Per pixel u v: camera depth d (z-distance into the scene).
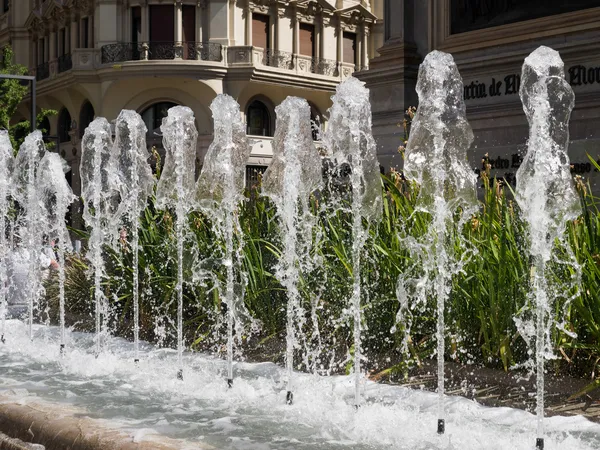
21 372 7.34
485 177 7.92
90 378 7.01
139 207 10.07
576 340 6.30
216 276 8.91
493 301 6.61
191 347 8.63
